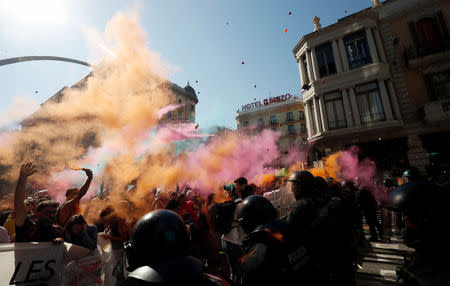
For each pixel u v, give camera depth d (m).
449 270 0.73
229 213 2.82
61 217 2.71
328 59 13.80
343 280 1.61
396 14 12.80
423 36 12.09
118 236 2.93
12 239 2.85
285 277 1.23
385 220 5.96
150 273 0.89
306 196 1.93
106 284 2.46
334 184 3.87
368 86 12.46
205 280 0.96
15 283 1.72
